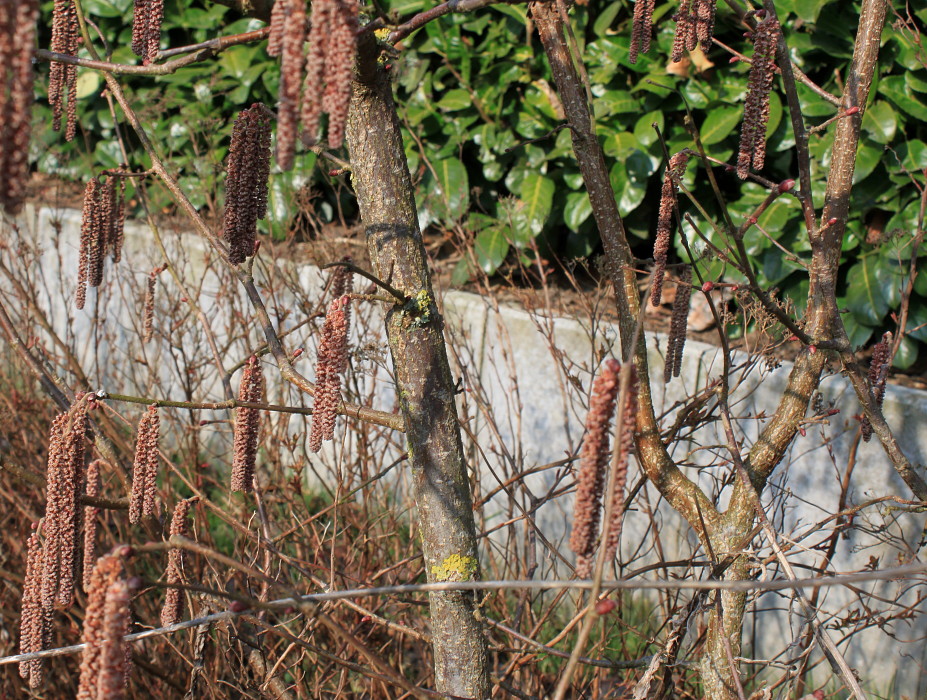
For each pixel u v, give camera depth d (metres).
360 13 2.29
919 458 3.88
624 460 1.58
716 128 5.02
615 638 4.25
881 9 2.64
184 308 5.96
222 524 5.00
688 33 2.31
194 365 5.24
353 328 5.27
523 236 5.47
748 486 2.71
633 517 4.65
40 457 4.83
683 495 2.92
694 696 3.56
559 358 4.13
